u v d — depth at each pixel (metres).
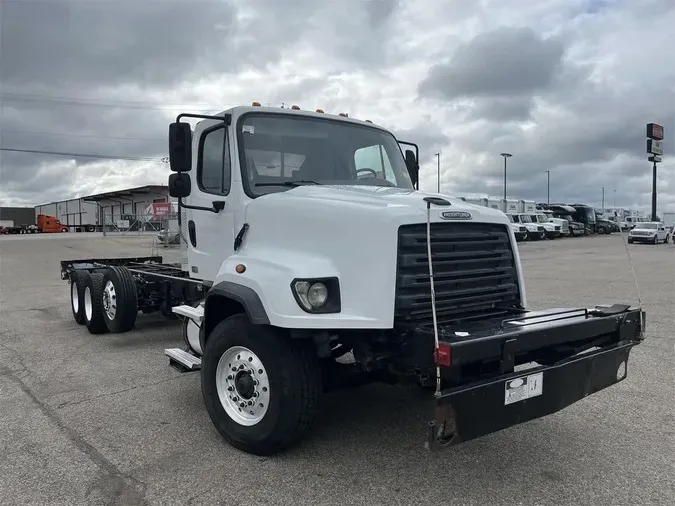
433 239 3.97
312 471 3.95
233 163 4.91
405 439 4.51
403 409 5.20
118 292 7.93
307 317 3.80
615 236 54.75
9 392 5.75
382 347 4.01
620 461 4.11
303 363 4.02
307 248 4.18
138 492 3.66
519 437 4.57
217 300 4.59
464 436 3.32
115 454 4.23
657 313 10.04
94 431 4.69
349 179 5.29
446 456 4.20
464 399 3.31
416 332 3.70
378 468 3.99
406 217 3.81
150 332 8.82
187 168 4.89
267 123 5.05
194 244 5.70
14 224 92.38
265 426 4.06
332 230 4.02
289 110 5.21
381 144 5.68
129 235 48.12
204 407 5.28
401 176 5.73
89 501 3.54
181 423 4.87
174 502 3.53
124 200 88.75
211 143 5.36
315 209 4.16
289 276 3.92
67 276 9.97
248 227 4.73
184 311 5.27
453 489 3.69
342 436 4.56
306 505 3.49
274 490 3.68
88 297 8.71
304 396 4.00
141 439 4.52
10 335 8.60
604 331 4.19
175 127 4.83
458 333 3.60
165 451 4.29
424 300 3.90
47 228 77.00
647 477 3.86
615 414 5.08
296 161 5.11
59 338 8.38
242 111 5.00
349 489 3.69
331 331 4.07
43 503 3.52
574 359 3.93
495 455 4.22
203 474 3.90
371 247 3.81
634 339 4.51
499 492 3.65
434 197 4.39
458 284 4.11
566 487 3.72
